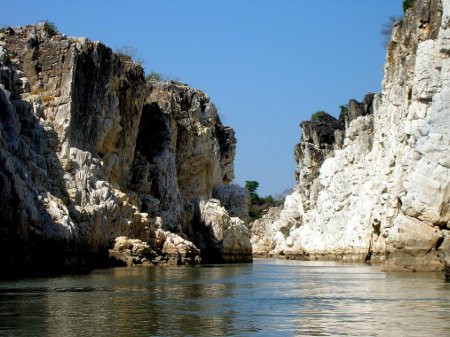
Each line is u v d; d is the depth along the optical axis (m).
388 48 77.56
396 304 33.91
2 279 47.66
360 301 35.59
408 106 65.19
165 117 99.50
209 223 99.56
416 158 56.91
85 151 73.06
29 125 64.19
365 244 89.81
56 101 73.00
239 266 82.38
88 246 65.06
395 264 57.25
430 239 55.19
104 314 30.31
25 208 51.38
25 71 74.81
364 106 108.44
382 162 78.69
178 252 81.38
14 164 54.06
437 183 54.72
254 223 159.00
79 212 63.81
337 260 105.44
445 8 56.66
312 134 135.12
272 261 110.38
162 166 95.06
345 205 103.94
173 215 93.88
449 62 56.53
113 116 79.44
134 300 35.81
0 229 48.31
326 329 26.59
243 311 31.84
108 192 71.56
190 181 109.25
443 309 31.88
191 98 115.69
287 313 31.16
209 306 33.69
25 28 78.19
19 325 27.20
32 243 52.47
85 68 76.00
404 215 56.38
